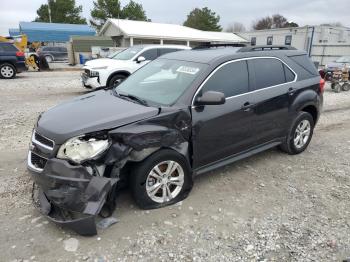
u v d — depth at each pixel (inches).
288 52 211.2
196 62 172.6
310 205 156.3
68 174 122.7
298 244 127.8
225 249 124.3
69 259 117.2
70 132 128.0
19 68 666.2
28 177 177.2
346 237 132.6
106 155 128.1
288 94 198.7
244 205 154.6
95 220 136.8
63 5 2326.5
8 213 143.3
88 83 428.8
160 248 123.8
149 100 161.2
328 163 207.9
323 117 338.3
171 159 146.1
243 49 185.9
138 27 1337.4
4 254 118.6
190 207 150.9
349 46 1186.0
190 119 151.8
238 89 173.5
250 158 211.6
